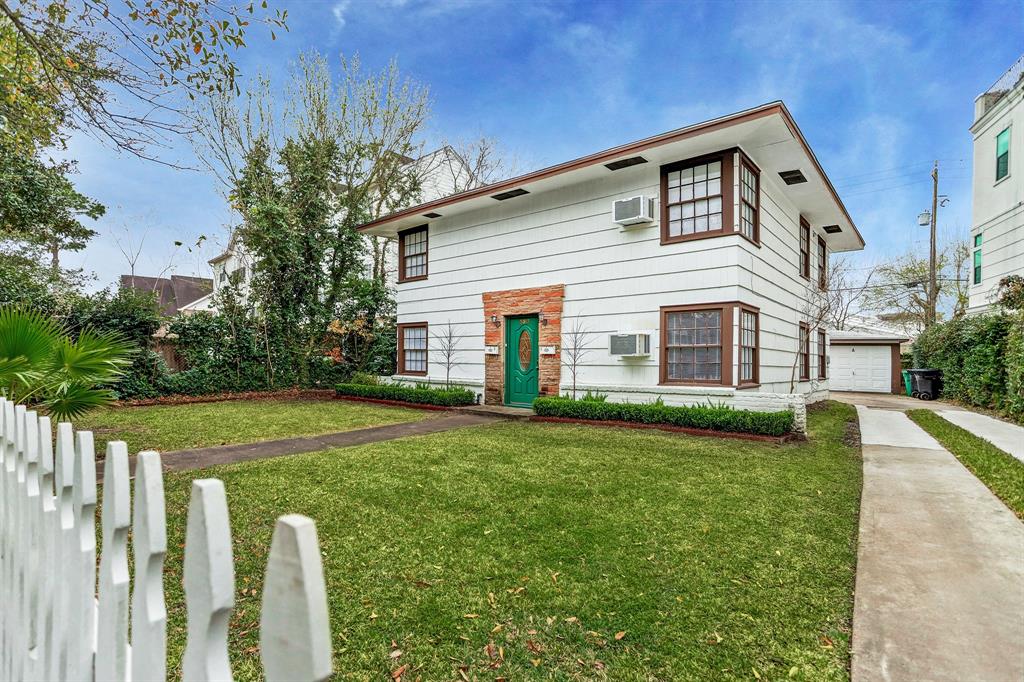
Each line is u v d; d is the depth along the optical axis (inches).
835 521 139.2
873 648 81.0
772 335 361.7
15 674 55.0
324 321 526.0
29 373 166.7
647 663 77.7
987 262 539.2
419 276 485.1
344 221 531.2
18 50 187.6
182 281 986.1
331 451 226.2
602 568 109.5
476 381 424.2
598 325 351.3
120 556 39.2
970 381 453.4
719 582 103.5
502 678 74.4
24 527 53.7
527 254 393.1
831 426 323.0
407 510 146.1
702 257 307.4
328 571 107.3
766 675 74.8
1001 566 110.9
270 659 25.9
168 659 76.4
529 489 167.3
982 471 191.9
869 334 769.6
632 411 304.3
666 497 159.5
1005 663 76.7
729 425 270.4
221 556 29.1
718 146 301.7
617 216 327.9
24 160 396.8
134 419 320.8
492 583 102.5
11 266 416.2
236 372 476.4
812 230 488.7
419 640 83.4
